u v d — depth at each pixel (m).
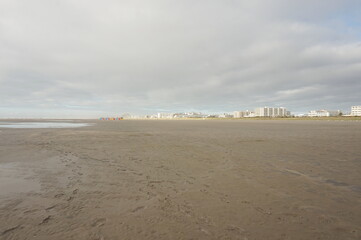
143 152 11.16
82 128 34.75
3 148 12.45
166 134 23.00
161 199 4.80
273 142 15.27
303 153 10.69
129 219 3.86
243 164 8.34
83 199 4.81
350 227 3.56
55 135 21.12
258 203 4.56
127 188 5.56
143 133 24.39
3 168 7.73
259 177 6.53
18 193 5.20
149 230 3.47
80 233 3.40
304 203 4.55
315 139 17.06
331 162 8.59
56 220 3.84
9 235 3.34
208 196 4.98
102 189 5.48
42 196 5.00
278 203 4.56
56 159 9.37
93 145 13.89
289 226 3.59
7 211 4.20
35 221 3.80
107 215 4.02
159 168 7.73
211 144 14.34
